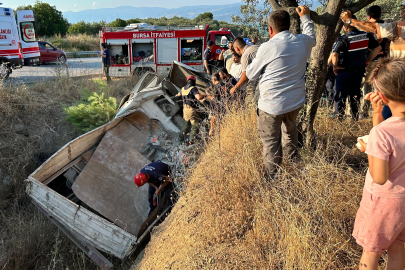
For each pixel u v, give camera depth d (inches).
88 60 832.3
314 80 136.6
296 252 89.7
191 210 135.0
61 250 199.6
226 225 113.9
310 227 93.7
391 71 64.7
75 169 212.4
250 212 115.9
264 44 113.8
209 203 124.4
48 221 220.1
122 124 249.1
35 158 282.7
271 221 104.3
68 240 205.8
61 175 222.2
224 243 109.1
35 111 336.5
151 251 144.6
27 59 598.5
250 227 111.0
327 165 118.3
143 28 489.7
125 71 490.6
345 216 103.3
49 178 190.4
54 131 320.2
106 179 202.5
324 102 210.5
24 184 251.6
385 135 65.6
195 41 505.4
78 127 320.8
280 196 107.0
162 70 491.8
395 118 67.6
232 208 118.9
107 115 315.3
